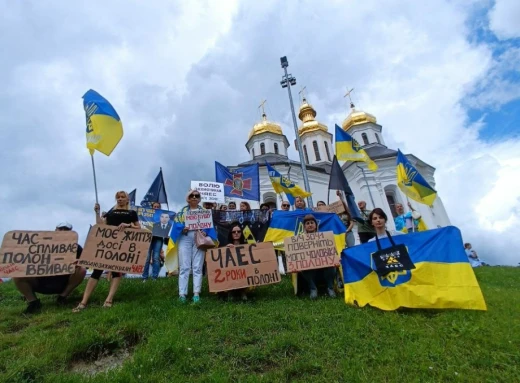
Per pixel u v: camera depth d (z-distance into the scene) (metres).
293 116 19.00
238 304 5.65
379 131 38.97
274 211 9.27
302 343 4.04
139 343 4.19
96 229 6.10
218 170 12.59
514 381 3.17
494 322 4.44
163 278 9.09
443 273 5.28
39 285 6.06
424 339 4.04
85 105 7.66
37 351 3.88
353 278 5.89
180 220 6.51
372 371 3.41
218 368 3.51
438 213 29.50
